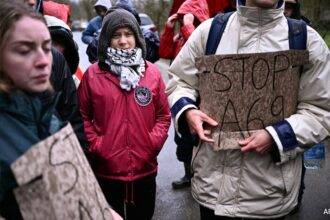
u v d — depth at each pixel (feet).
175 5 13.98
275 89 5.61
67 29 8.02
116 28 7.76
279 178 5.94
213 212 6.38
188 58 6.31
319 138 5.77
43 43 3.63
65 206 3.35
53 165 3.31
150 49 13.53
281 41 5.72
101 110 7.74
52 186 3.25
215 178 6.13
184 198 12.21
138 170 7.88
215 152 6.04
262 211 6.02
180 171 14.30
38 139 3.56
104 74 7.82
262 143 5.58
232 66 5.54
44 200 3.21
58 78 5.79
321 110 5.81
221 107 5.68
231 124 5.71
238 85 5.59
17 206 3.45
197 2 11.83
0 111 3.49
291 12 9.80
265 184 5.93
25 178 3.09
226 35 5.94
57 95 3.92
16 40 3.48
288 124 5.61
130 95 7.77
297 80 5.74
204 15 11.89
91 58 12.96
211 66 5.58
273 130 5.56
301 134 5.61
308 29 5.81
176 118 6.15
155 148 8.05
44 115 3.74
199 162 6.29
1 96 3.48
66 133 3.56
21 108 3.53
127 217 8.21
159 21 52.47
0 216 3.46
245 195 6.00
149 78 8.11
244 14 5.70
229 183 6.04
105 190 8.02
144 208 8.32
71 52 8.13
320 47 5.77
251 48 5.79
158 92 8.18
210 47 6.04
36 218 3.23
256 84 5.58
